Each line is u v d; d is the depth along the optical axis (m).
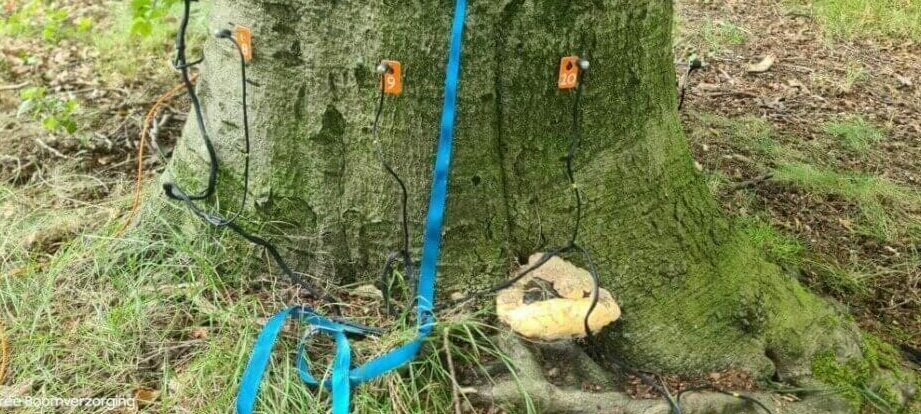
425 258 2.21
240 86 2.27
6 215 2.91
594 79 2.13
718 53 5.61
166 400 2.07
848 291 3.09
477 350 2.14
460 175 2.15
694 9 6.55
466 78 2.04
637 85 2.24
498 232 2.24
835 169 4.04
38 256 2.67
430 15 1.97
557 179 2.22
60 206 3.00
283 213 2.33
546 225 2.25
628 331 2.32
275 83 2.19
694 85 5.03
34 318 2.33
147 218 2.61
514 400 2.10
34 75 4.44
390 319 2.27
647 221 2.33
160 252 2.46
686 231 2.40
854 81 5.30
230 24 2.22
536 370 2.16
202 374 2.11
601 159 2.25
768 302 2.46
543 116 2.13
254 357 2.05
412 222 2.23
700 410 2.19
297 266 2.39
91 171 3.35
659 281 2.34
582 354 2.26
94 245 2.57
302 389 2.06
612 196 2.28
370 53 2.04
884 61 5.78
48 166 3.36
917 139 4.57
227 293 2.35
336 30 2.05
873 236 3.46
